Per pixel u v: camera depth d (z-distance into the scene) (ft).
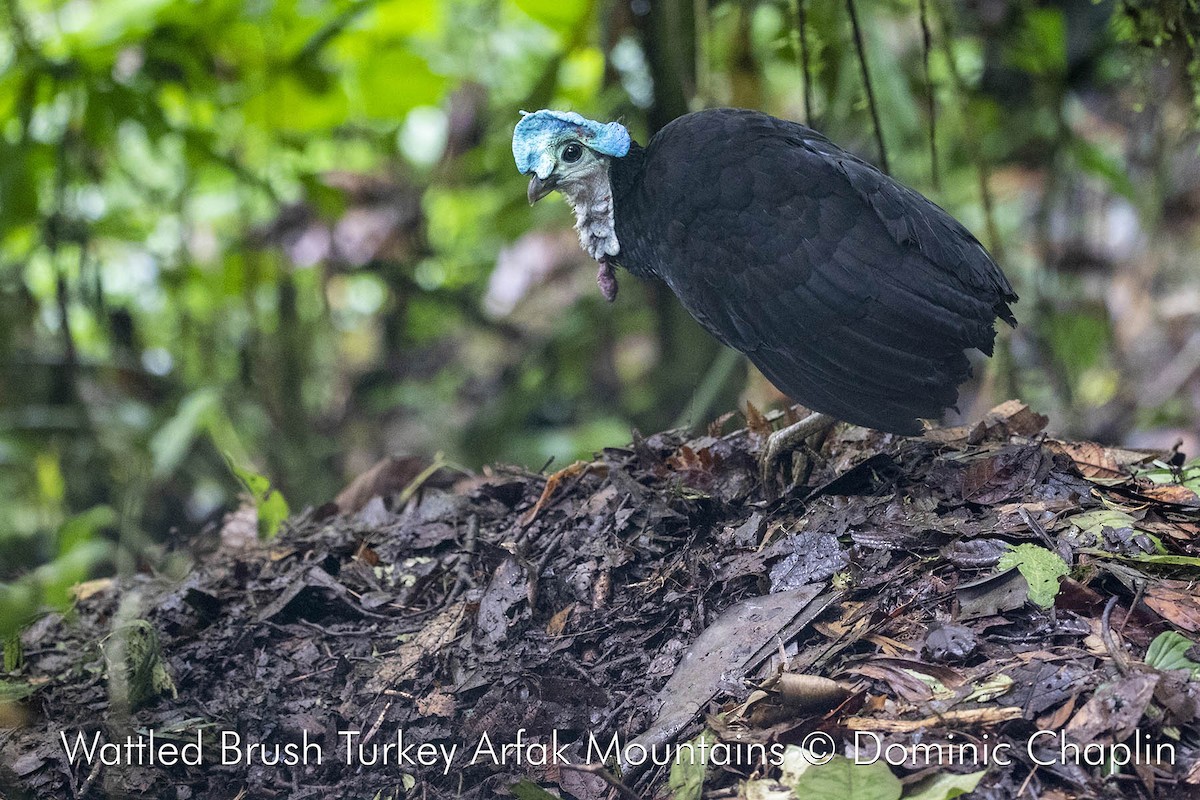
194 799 20.99
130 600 28.22
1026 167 45.32
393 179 51.13
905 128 36.78
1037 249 42.16
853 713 19.20
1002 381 36.94
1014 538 21.47
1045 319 40.96
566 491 26.73
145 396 43.68
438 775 20.80
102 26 42.24
